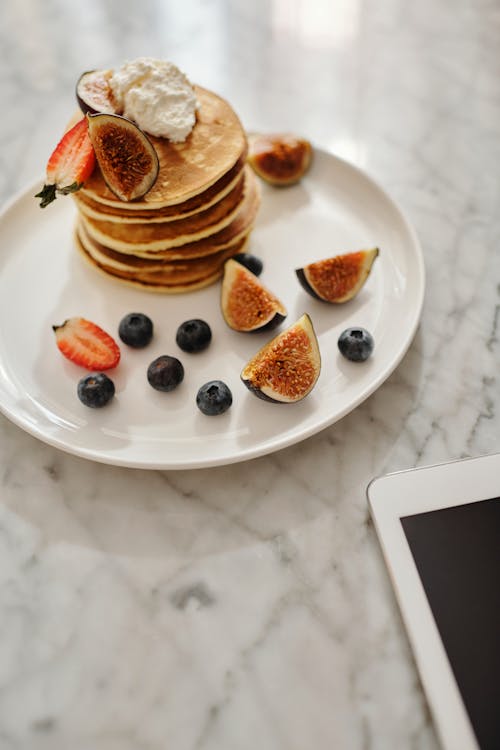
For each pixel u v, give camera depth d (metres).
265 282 0.56
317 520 0.46
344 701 0.42
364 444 0.49
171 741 0.41
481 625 0.42
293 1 0.76
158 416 0.49
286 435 0.48
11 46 0.73
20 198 0.58
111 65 0.71
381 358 0.51
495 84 0.68
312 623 0.44
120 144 0.50
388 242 0.57
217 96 0.56
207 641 0.43
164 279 0.54
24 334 0.53
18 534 0.46
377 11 0.75
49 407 0.50
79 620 0.44
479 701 0.40
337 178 0.60
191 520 0.46
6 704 0.42
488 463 0.46
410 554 0.44
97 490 0.47
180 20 0.75
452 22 0.74
